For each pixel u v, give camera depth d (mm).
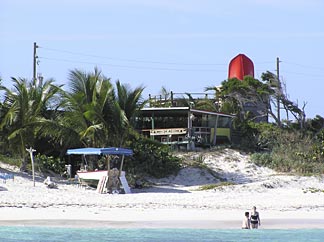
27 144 134500
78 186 126812
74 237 78312
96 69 139750
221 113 179750
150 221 90625
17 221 87438
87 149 126938
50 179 129875
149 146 147250
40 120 133625
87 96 137250
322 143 171875
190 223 89875
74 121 136375
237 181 147625
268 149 174500
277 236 82375
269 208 106625
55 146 145750
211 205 107438
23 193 109875
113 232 82062
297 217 98125
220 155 162125
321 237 82000
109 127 136000
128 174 137375
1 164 134625
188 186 141875
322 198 119750
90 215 93688
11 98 134875
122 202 107125
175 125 176125
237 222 91688
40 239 76812
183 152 161750
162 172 145875
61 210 96750
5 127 133625
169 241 77125
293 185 140000
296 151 167000
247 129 184750
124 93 137750
